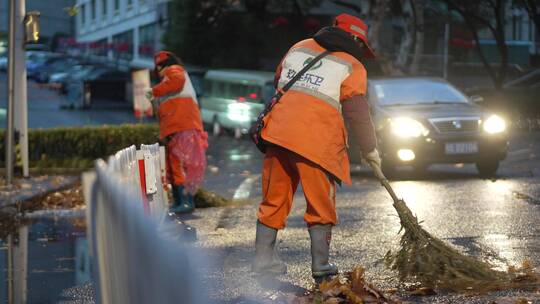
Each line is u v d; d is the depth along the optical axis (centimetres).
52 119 4319
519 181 1577
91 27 8000
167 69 1200
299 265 792
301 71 697
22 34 1817
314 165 688
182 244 316
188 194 1231
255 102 3519
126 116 4584
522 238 930
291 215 1173
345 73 689
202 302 391
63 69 6309
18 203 1402
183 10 5059
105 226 400
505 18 5041
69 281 786
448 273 688
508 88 4144
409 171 1930
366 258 829
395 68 3788
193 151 1206
